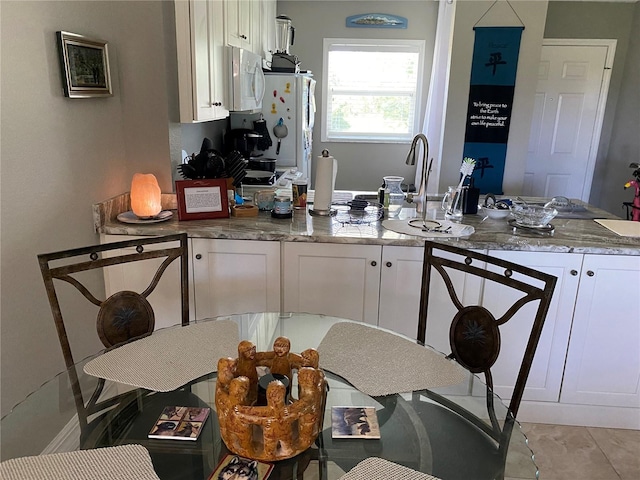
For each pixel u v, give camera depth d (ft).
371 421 3.92
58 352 6.48
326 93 17.95
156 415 3.96
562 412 7.61
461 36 13.33
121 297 5.51
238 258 7.45
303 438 3.36
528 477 3.68
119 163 8.02
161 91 7.87
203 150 8.47
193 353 4.80
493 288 7.21
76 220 6.84
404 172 18.63
